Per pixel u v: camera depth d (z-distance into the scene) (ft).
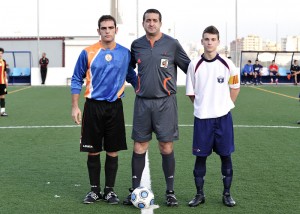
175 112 16.56
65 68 101.55
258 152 25.77
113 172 16.85
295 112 45.91
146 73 16.12
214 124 15.93
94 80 16.35
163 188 18.56
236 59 107.55
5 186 18.79
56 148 27.20
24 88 87.20
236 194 17.56
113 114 16.53
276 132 33.06
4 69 43.11
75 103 16.66
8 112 46.70
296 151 26.11
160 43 16.15
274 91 78.13
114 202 16.46
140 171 16.96
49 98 63.98
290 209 15.71
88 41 113.91
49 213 15.38
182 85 97.04
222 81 15.87
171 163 16.63
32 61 116.37
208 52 15.72
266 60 103.55
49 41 115.65
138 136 16.60
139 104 16.47
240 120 39.68
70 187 18.69
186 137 30.96
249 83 99.66
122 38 109.91
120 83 16.57
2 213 15.35
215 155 24.64
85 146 16.43
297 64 101.76
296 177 20.17
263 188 18.39
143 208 15.89
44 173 21.03
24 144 28.55
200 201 16.30
